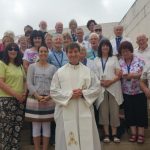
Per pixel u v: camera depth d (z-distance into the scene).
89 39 2.59
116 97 2.23
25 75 2.20
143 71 2.17
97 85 2.00
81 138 1.92
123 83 2.28
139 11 4.09
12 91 2.06
